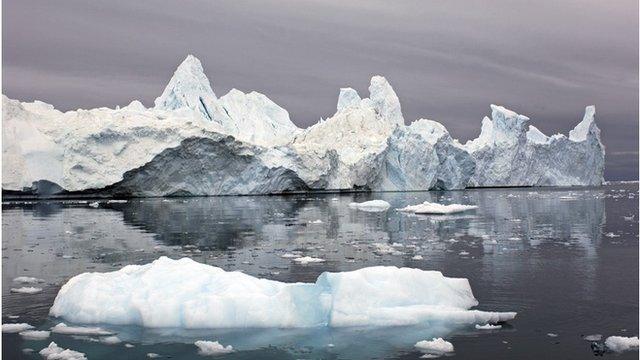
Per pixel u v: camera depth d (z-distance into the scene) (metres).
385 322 10.52
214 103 78.19
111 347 9.45
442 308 11.04
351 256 18.30
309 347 9.39
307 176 59.31
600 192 64.56
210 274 11.66
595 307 11.47
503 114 84.56
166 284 11.30
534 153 86.31
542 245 20.56
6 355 9.01
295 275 15.04
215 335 10.08
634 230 25.20
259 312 10.59
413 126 77.44
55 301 11.67
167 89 78.62
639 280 14.04
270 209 37.78
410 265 16.48
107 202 43.88
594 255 18.06
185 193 52.97
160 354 9.12
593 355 8.72
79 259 17.73
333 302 10.72
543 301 11.99
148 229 25.77
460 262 16.94
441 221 30.11
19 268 16.17
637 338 9.30
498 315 10.70
